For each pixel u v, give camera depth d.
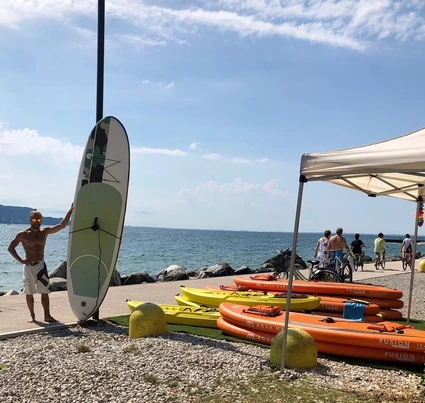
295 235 6.09
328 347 6.95
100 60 9.36
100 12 9.27
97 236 9.20
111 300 12.06
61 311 10.13
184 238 112.56
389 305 10.44
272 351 6.34
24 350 6.91
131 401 5.04
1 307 10.55
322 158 5.87
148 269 33.34
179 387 5.43
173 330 8.43
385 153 5.38
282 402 4.99
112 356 6.56
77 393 5.23
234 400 5.05
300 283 11.12
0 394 5.16
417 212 9.24
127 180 9.21
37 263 8.86
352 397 5.18
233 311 8.23
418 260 32.12
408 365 6.57
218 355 6.74
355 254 22.08
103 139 9.43
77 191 9.38
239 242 94.31
